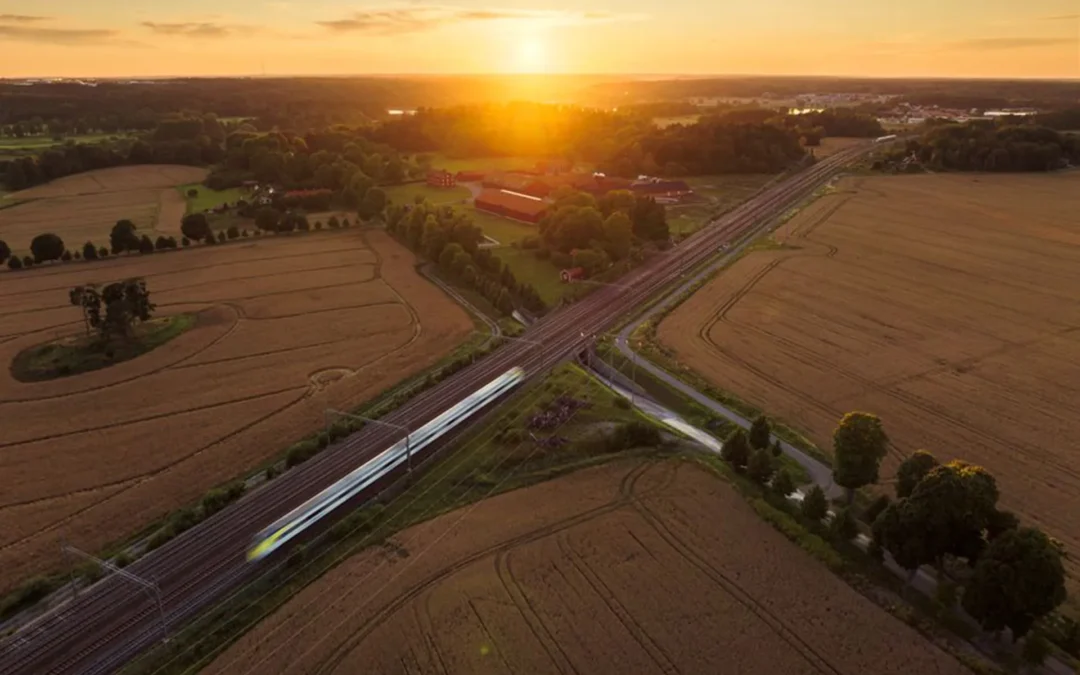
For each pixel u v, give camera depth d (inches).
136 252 6688.0
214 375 4210.1
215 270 6205.7
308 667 2158.0
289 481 3149.6
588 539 2746.1
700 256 6658.5
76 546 2731.3
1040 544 2144.4
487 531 2792.8
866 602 2431.1
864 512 2925.7
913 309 5196.9
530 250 6845.5
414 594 2458.2
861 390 3988.7
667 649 2226.9
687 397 3966.5
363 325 5024.6
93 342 4601.4
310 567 2603.3
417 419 3683.6
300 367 4340.6
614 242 6555.1
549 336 4857.3
